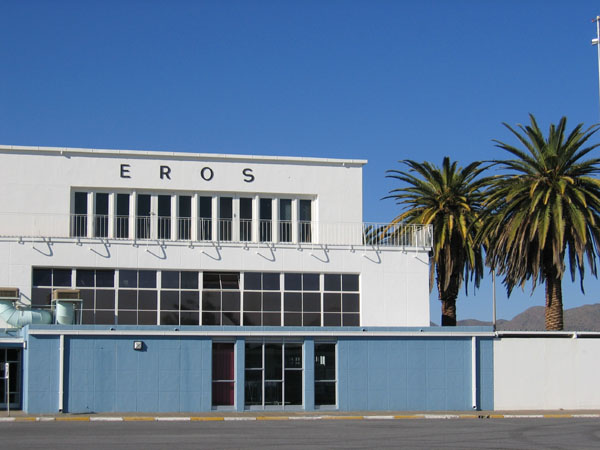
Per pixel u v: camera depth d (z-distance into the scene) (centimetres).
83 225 3612
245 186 3762
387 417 3014
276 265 3584
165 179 3697
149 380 3073
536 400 3384
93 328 3041
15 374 3234
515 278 3859
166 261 3491
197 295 3506
